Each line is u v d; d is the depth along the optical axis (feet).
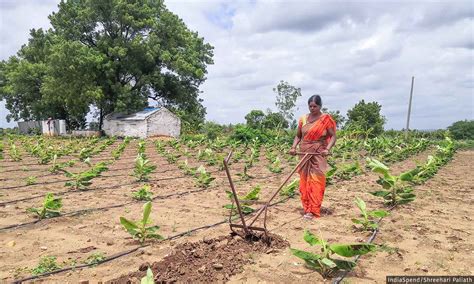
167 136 127.85
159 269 14.33
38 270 14.61
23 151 67.36
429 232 20.26
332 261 14.06
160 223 21.76
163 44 136.56
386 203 26.89
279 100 127.24
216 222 22.03
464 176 45.27
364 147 73.87
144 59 131.23
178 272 14.03
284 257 16.16
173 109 147.33
